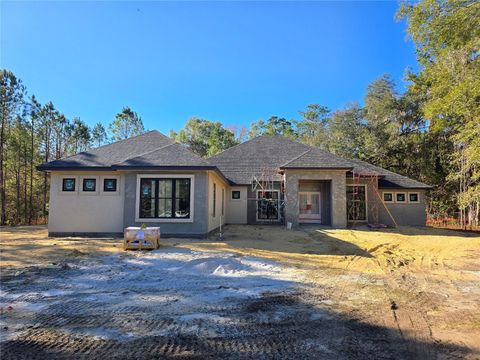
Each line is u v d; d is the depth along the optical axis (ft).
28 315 16.61
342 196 60.39
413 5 42.39
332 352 12.84
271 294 21.08
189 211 46.21
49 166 48.37
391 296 21.07
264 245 40.83
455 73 44.93
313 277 26.16
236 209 71.97
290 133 174.50
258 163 76.69
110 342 13.47
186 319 16.31
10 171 98.07
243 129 217.15
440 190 98.84
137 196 46.62
